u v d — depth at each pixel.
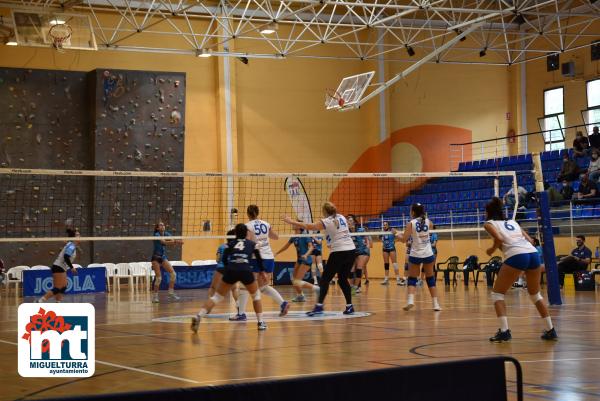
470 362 3.81
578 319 11.46
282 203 26.89
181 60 26.31
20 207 23.20
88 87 24.16
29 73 23.52
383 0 27.59
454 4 28.39
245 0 26.73
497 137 29.47
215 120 26.64
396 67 28.70
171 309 14.42
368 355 7.68
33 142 23.47
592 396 5.53
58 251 23.56
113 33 24.48
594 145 23.97
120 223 24.05
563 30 28.02
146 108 24.31
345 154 28.41
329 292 19.45
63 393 5.86
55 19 20.97
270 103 27.53
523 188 23.83
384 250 23.02
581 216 22.22
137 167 24.16
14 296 20.12
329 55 28.23
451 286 21.70
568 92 27.92
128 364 7.24
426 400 3.67
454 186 27.81
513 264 8.69
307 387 3.42
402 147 28.91
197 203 25.95
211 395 3.24
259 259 10.31
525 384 6.00
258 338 9.23
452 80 29.30
